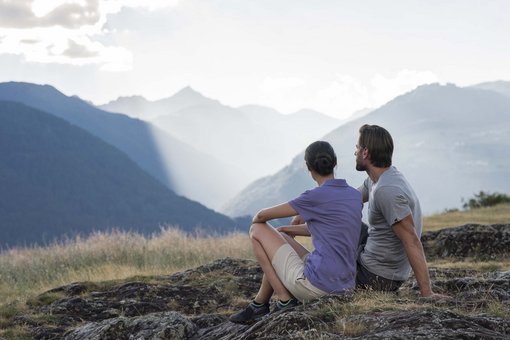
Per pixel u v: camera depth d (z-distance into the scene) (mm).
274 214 5336
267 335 4652
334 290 5168
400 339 4051
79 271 15539
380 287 5695
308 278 5180
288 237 5648
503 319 4758
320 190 5262
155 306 8844
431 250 12898
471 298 6043
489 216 24641
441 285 7438
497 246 12203
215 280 10273
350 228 5230
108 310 8664
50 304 9094
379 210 5543
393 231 5594
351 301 5004
